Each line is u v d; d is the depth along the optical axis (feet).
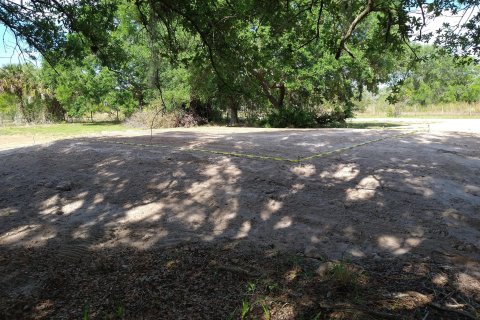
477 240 13.10
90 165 24.13
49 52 23.49
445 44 18.78
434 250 12.59
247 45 20.17
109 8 22.31
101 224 16.12
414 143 29.50
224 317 9.52
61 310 10.09
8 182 21.90
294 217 15.60
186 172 21.48
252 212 16.30
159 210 17.10
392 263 11.90
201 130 54.90
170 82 71.26
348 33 20.30
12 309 10.21
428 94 140.56
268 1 18.61
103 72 95.86
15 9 21.21
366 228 14.38
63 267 12.51
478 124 59.93
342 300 9.95
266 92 68.18
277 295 10.36
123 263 12.64
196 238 14.40
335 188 18.31
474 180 18.88
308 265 11.96
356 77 70.38
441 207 15.80
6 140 52.65
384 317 9.16
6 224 16.55
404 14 17.81
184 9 18.72
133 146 29.84
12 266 12.65
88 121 123.44
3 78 109.19
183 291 10.78
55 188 20.36
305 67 62.49
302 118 66.44
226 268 11.80
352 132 40.29
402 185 18.26
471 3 17.10
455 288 10.40
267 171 20.98
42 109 114.73
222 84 21.63
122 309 9.84
